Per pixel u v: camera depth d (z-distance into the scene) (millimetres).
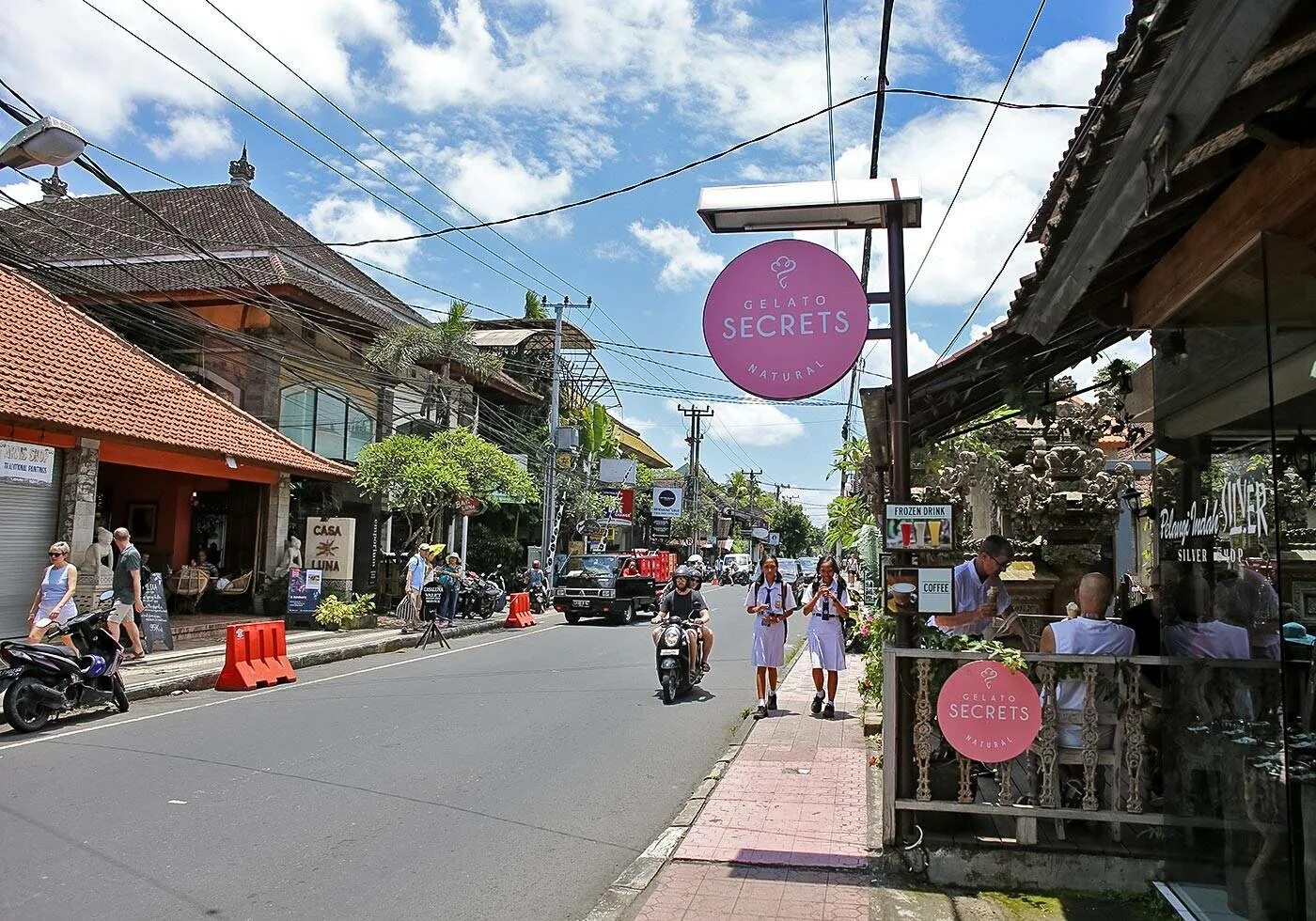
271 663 12836
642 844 6105
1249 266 4230
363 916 4777
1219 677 4504
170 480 20406
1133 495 9828
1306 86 3217
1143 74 3289
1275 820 4027
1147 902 4832
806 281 5738
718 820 6355
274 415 22625
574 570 25750
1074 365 7109
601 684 12805
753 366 5777
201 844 5781
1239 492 4320
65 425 13188
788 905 4832
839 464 18750
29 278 17312
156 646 14750
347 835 6051
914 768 5422
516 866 5586
